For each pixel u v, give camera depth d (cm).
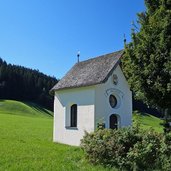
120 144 1577
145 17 1836
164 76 1650
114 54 2700
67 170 1501
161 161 1445
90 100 2536
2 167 1527
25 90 13700
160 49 1659
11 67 14238
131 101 2728
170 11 1647
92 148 1656
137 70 1791
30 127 4850
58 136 2894
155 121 8350
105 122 2527
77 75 2855
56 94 3000
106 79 2461
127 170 1509
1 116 7294
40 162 1673
